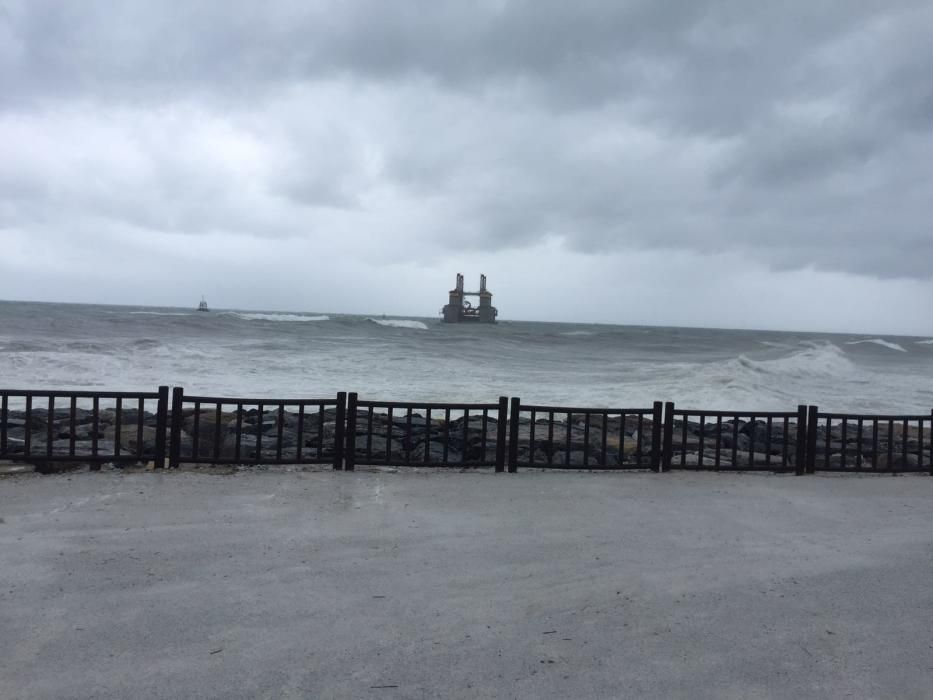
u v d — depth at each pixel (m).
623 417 7.97
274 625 3.57
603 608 3.89
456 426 12.62
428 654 3.30
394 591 4.07
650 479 7.46
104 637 3.39
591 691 3.00
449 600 3.96
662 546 5.07
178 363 23.08
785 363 30.17
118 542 4.81
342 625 3.60
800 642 3.53
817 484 7.51
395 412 15.66
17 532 4.96
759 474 8.02
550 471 7.75
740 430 14.18
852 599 4.11
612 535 5.31
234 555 4.61
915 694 3.05
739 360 29.72
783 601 4.06
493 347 43.59
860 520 6.01
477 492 6.58
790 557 4.89
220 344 33.12
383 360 29.09
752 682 3.11
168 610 3.72
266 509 5.75
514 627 3.62
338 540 4.98
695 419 16.08
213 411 13.49
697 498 6.66
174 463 7.25
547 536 5.23
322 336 45.59
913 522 5.97
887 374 30.80
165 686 2.96
